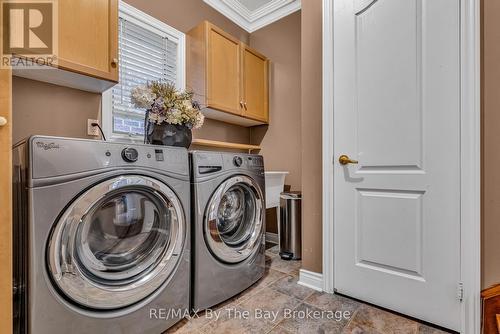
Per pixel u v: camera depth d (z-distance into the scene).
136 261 1.27
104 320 1.09
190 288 1.47
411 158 1.43
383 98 1.52
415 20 1.41
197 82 2.39
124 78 2.06
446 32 1.32
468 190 1.26
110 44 1.57
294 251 2.35
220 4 2.79
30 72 1.44
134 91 1.68
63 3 1.37
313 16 1.84
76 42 1.42
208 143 2.56
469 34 1.25
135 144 1.21
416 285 1.41
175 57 2.42
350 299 1.64
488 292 1.22
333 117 1.71
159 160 1.29
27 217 0.92
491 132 1.25
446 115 1.32
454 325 1.30
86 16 1.46
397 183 1.47
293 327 1.35
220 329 1.34
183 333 1.31
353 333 1.30
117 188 1.12
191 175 1.47
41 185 0.93
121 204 1.21
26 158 0.93
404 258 1.45
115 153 1.13
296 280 1.92
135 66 2.13
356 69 1.62
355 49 1.62
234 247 1.70
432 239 1.37
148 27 2.20
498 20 1.24
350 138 1.64
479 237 1.25
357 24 1.62
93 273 1.11
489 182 1.25
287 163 2.87
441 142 1.34
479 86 1.25
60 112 1.69
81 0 1.44
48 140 0.95
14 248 1.01
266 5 2.90
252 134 3.18
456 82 1.29
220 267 1.58
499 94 1.23
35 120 1.59
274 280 1.92
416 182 1.41
